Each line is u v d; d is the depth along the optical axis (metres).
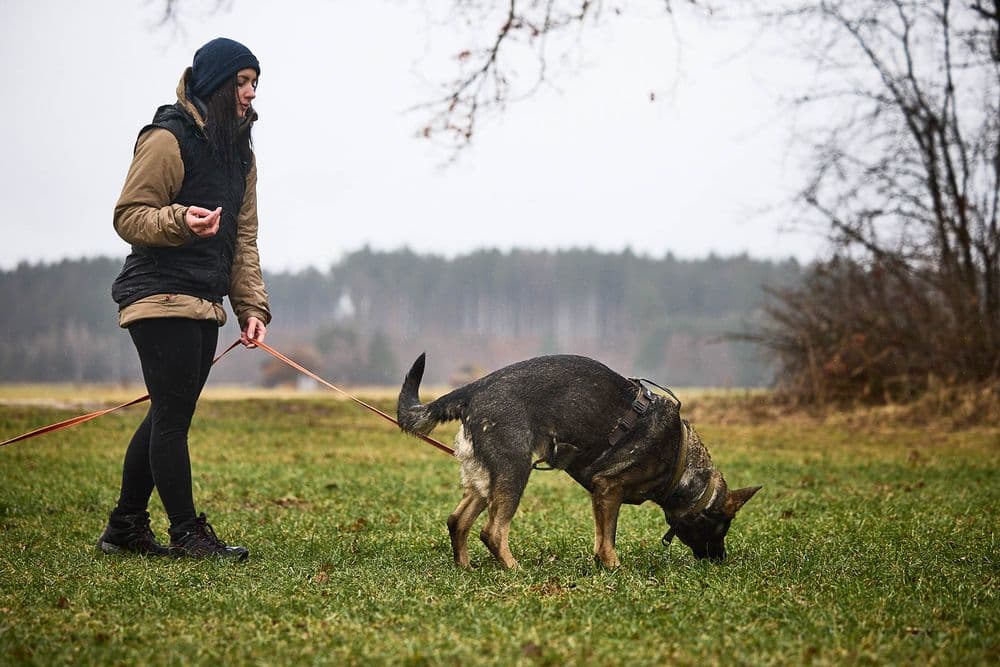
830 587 5.06
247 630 4.15
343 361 79.94
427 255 106.62
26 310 81.12
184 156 5.84
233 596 4.73
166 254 5.86
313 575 5.31
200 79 5.92
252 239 6.42
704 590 5.04
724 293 96.38
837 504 8.48
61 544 6.27
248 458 11.96
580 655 3.75
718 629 4.20
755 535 6.96
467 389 5.89
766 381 20.33
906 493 9.31
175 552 5.94
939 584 5.10
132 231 5.65
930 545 6.39
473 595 4.86
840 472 11.24
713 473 6.08
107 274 83.38
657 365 86.69
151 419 6.06
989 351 17.22
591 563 5.93
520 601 4.71
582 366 5.91
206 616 4.40
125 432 14.15
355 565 5.75
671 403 6.02
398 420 5.95
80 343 79.81
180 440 6.00
